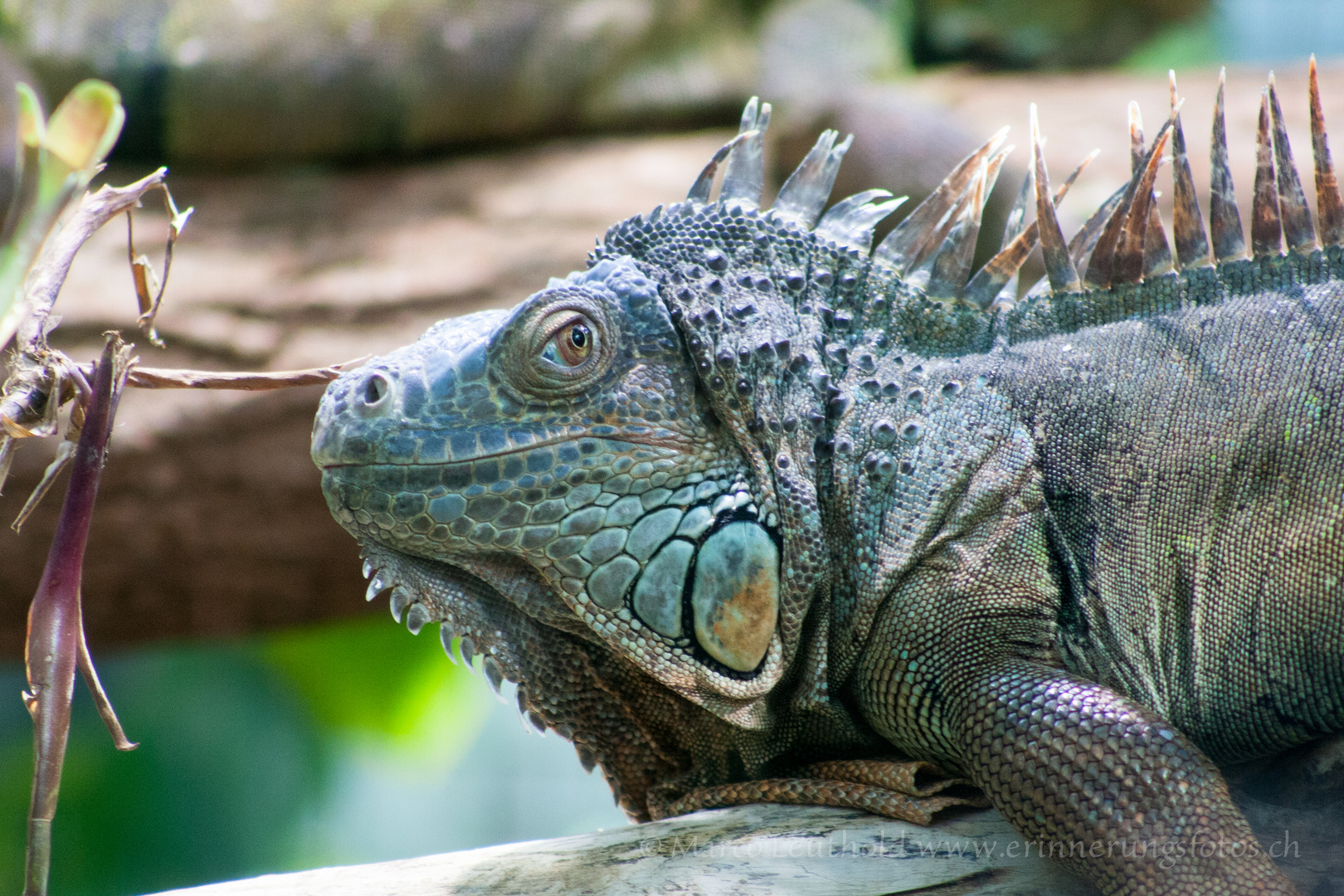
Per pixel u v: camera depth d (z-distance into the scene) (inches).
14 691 783.1
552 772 1030.4
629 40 796.6
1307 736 209.0
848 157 636.1
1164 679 210.5
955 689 199.5
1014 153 687.1
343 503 200.4
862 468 212.5
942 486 210.5
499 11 759.7
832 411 215.3
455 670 716.0
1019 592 205.5
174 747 789.9
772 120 800.3
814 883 191.3
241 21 714.2
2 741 769.6
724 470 208.7
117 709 780.6
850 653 211.2
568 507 200.2
